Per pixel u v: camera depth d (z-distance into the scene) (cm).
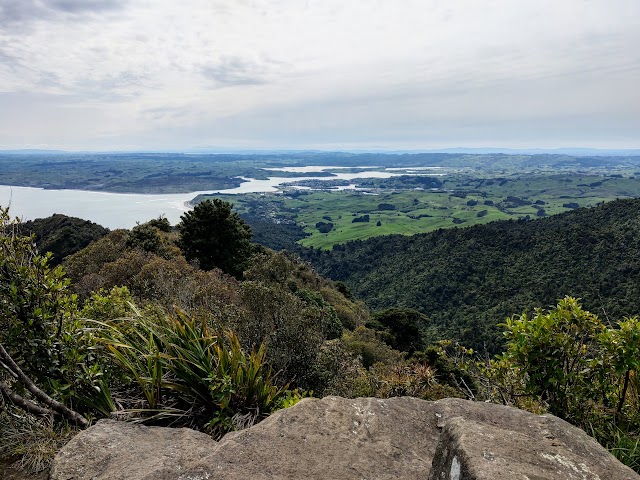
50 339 307
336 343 750
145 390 302
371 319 3269
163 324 357
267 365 593
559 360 293
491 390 355
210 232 2458
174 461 193
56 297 327
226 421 299
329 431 225
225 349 334
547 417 223
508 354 316
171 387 307
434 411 256
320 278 4406
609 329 289
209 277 1582
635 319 284
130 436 220
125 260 1500
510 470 136
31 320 304
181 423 311
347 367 718
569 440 194
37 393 287
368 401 258
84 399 307
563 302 306
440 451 169
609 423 287
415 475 198
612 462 173
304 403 247
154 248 2147
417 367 480
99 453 201
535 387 301
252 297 684
